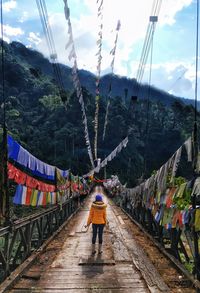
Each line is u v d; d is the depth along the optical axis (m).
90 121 54.03
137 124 59.53
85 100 45.94
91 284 6.10
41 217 9.22
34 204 8.69
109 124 58.59
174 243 7.77
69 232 12.35
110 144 62.94
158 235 9.63
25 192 7.73
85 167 56.69
